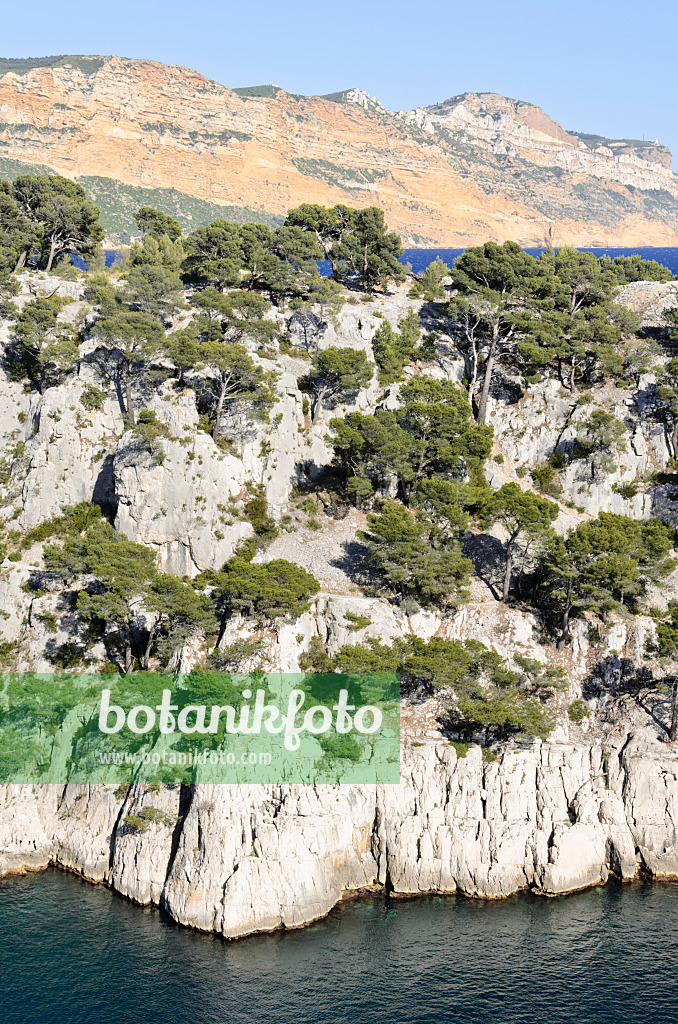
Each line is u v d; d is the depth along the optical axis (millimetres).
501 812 87438
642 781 90312
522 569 108188
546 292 140250
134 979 73875
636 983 73812
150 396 116375
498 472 121125
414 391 117000
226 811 83312
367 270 146375
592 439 121688
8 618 105250
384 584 103438
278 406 116688
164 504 106812
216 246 143125
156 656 100312
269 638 93125
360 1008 70750
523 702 93812
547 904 84188
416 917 82375
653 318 143875
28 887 86562
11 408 119875
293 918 80812
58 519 112562
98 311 123688
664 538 100500
